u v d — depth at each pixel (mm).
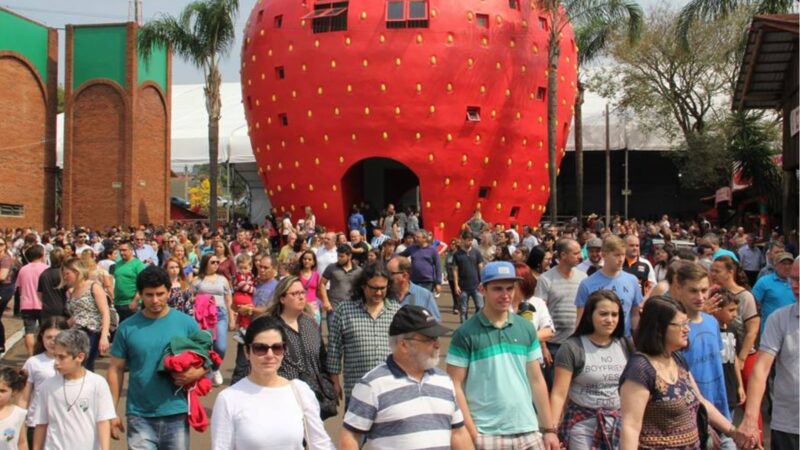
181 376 6188
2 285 13656
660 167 51750
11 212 36969
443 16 29547
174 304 10203
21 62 37469
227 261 13531
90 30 38750
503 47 30141
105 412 6000
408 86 29203
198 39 33125
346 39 29469
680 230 33812
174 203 65938
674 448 5121
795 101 21922
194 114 54000
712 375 6434
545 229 25156
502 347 5770
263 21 31500
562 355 5945
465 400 5711
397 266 7773
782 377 6113
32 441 6723
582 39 35812
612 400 5875
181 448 6277
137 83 38969
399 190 40906
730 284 8234
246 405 4762
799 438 6016
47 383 6012
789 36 20719
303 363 6680
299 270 11016
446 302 21047
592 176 52438
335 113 29625
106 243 18469
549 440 5773
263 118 31453
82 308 9938
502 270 5785
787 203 23219
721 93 43594
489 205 30719
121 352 6316
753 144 31641
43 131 39062
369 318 6793
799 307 6031
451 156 29672
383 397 4668
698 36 40844
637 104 43406
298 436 4777
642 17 29094
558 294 8367
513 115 30469
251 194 45750
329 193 30125
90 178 38500
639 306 7836
